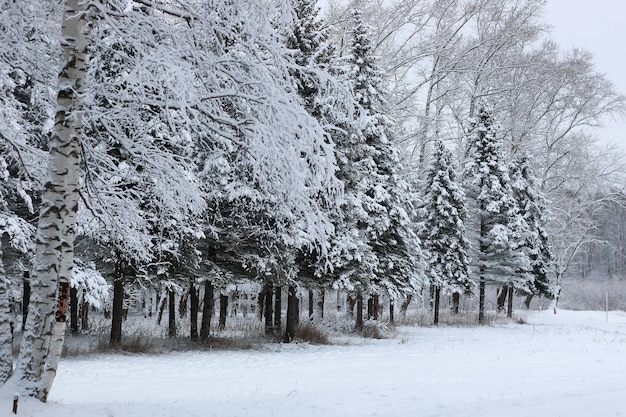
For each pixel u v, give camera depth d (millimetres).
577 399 9773
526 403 9656
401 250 31453
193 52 8469
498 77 66625
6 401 7055
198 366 16844
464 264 40688
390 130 30297
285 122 8633
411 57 59594
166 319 42312
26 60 8703
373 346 24156
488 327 38688
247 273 24156
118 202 11102
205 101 9148
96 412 7621
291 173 8930
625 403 9062
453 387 12344
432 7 61312
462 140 63562
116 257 18984
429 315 44594
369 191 29766
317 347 23219
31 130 13023
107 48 8641
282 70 9195
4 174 15039
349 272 25766
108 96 9070
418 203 41906
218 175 17297
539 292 54969
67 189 7645
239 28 8891
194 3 8664
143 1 8273
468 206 44875
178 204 11109
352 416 8961
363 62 29047
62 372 14875
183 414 8406
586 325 42281
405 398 10766
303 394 11344
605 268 98688
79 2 7691
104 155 10242
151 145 9984
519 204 52344
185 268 21203
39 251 7500
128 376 14586
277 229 21688
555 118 65938
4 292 7672
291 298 24672
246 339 24578
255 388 12797
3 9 7566
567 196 67438
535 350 22828
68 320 29734
